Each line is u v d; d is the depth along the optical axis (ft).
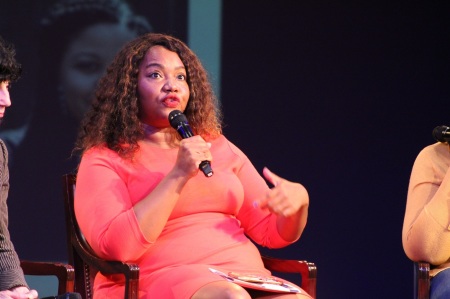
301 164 46.47
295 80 46.60
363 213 46.88
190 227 27.07
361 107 47.19
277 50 46.37
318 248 46.32
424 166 30.42
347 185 46.83
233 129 45.65
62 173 42.63
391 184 47.19
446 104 47.70
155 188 26.16
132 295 24.93
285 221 28.25
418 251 29.14
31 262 27.32
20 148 42.11
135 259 26.09
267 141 46.16
